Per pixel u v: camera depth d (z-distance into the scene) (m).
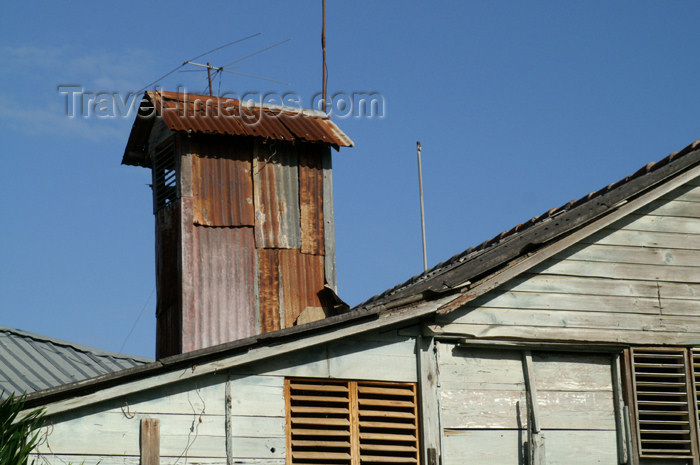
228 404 9.56
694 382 11.45
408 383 10.50
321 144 16.53
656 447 11.32
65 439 8.86
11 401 8.40
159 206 16.34
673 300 11.61
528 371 10.96
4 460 7.92
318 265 16.08
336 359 10.20
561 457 10.83
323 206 16.38
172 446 9.24
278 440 9.72
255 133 15.87
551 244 11.24
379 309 10.15
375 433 10.31
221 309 15.26
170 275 15.62
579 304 11.26
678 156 11.88
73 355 14.64
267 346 9.72
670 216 11.88
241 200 15.83
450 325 10.73
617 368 11.30
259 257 15.70
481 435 10.59
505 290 11.05
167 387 9.38
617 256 11.55
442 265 14.28
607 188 12.12
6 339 14.39
